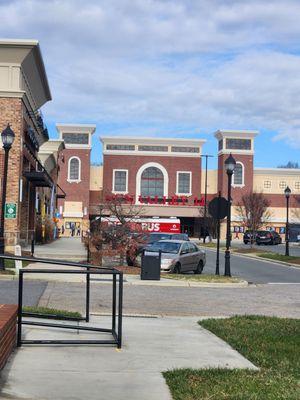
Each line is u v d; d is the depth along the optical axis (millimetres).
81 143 85500
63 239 56062
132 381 6266
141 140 87688
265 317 11242
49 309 10734
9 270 18672
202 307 13617
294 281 22422
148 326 10008
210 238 69000
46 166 50281
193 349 8086
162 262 21812
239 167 86750
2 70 29578
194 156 88875
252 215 65188
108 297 14305
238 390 5914
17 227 28859
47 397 5586
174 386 6059
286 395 5770
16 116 29297
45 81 36156
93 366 6852
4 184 19250
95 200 86875
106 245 22250
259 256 38938
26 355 7160
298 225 74438
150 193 88000
